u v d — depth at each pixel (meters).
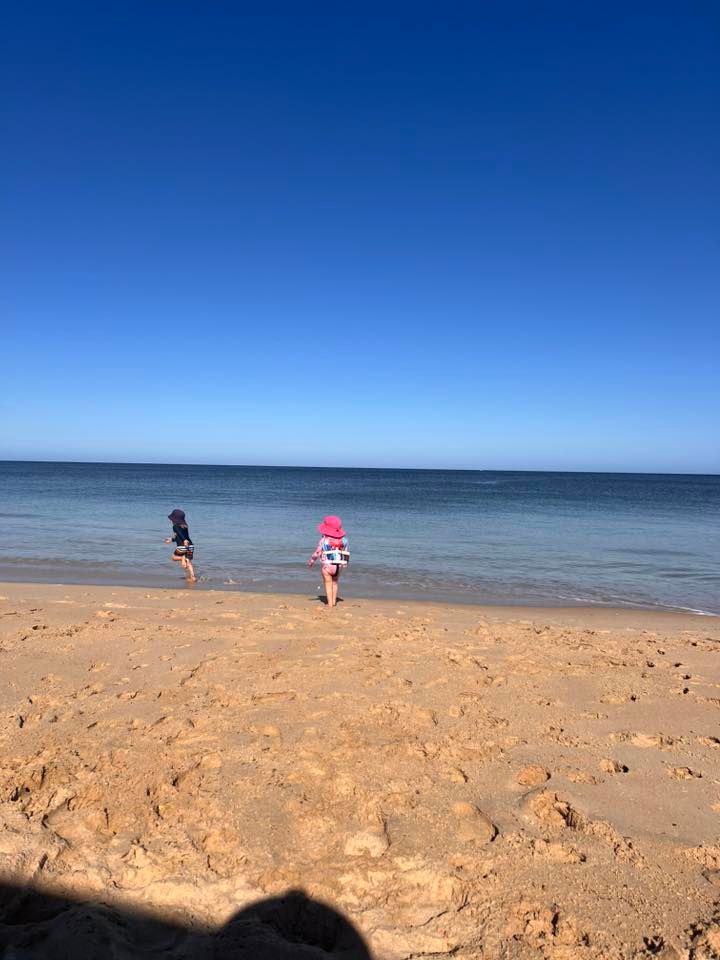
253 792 3.59
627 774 3.92
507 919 2.62
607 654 6.86
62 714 4.74
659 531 23.53
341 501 41.97
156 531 20.48
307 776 3.80
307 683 5.52
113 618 8.21
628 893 2.77
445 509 35.44
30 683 5.46
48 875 2.87
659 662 6.56
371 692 5.31
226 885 2.82
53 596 9.95
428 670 6.00
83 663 6.09
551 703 5.17
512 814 3.42
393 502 42.09
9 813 3.33
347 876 2.88
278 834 3.19
